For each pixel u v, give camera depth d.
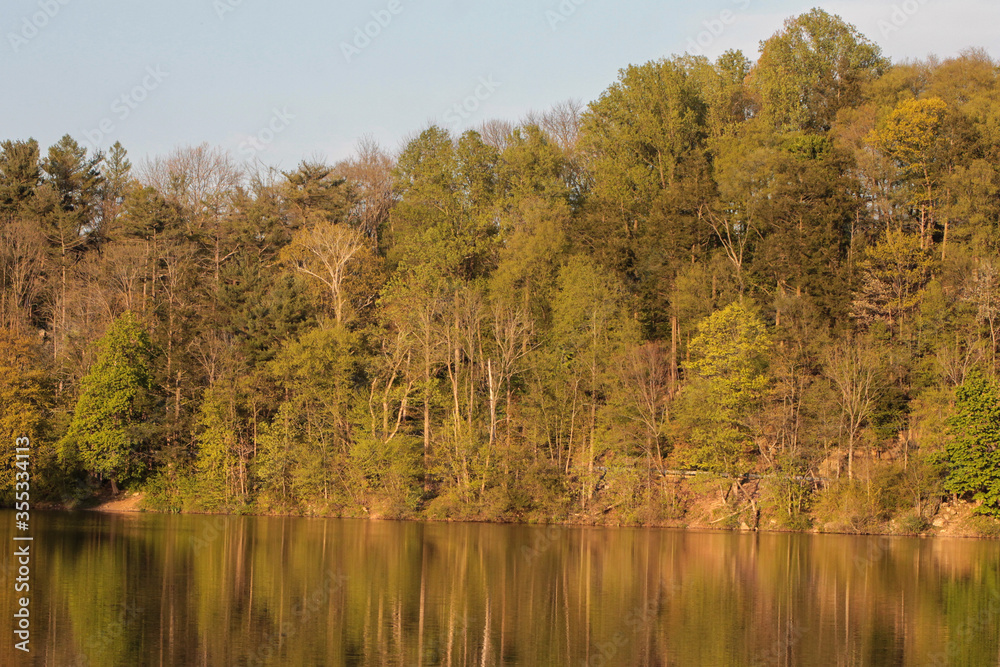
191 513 74.62
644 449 71.00
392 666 29.09
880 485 67.00
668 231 82.94
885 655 31.66
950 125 81.44
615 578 45.44
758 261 80.38
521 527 66.94
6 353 74.25
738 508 69.12
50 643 30.72
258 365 79.62
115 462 73.88
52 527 61.81
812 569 49.25
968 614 38.22
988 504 65.12
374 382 74.94
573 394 73.12
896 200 81.62
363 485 72.19
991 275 71.19
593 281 79.19
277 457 73.88
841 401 69.12
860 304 74.56
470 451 70.62
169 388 77.69
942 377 68.75
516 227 89.69
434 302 74.94
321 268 88.88
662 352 78.31
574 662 30.17
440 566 48.12
